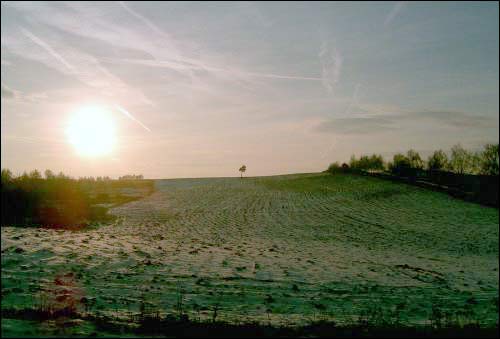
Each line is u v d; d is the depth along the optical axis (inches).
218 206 2078.0
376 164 3582.7
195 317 410.0
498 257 1167.0
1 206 1190.9
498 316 500.7
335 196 2416.3
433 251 1199.6
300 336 337.7
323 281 647.8
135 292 504.1
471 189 2439.7
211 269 665.0
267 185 3107.8
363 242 1285.7
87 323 335.6
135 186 3029.0
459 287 697.6
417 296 601.6
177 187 3041.3
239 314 444.1
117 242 838.5
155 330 335.3
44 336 264.5
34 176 1771.7
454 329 374.3
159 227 1384.1
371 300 556.7
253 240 1187.9
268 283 605.9
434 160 3043.8
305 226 1558.8
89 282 527.8
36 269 555.8
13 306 388.2
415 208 2016.5
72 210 1423.5
